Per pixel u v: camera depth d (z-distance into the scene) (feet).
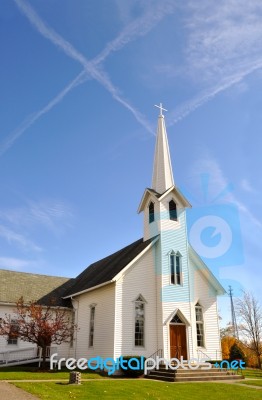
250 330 132.36
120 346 73.97
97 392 47.32
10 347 87.76
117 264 88.84
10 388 46.34
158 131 103.96
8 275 104.58
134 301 78.69
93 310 86.74
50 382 53.88
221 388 57.47
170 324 79.00
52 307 95.04
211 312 86.28
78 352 88.33
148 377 70.79
